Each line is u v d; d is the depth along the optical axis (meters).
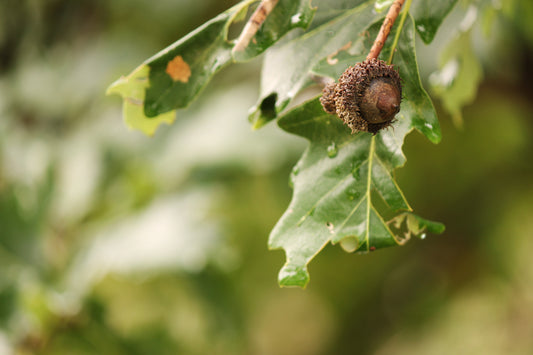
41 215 1.24
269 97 0.71
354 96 0.66
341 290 1.72
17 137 1.41
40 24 1.50
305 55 0.70
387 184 0.68
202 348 1.28
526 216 1.52
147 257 1.15
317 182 0.69
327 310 1.81
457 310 1.70
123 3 1.47
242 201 1.47
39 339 1.16
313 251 0.68
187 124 1.37
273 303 1.85
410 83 0.68
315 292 1.78
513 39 1.15
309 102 0.69
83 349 1.19
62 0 1.49
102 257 1.19
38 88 1.46
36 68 1.48
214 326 1.27
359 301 1.73
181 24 1.48
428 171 1.51
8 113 1.45
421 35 0.71
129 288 1.32
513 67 1.21
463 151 1.48
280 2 0.69
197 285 1.25
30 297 1.14
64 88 1.46
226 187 1.35
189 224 1.20
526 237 1.54
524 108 1.33
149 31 1.50
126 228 1.24
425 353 1.68
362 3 0.70
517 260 1.55
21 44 1.52
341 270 1.68
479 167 1.49
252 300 1.58
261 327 1.88
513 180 1.52
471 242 1.59
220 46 0.69
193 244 1.17
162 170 1.31
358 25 0.70
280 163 1.31
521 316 1.65
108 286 1.32
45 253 1.22
